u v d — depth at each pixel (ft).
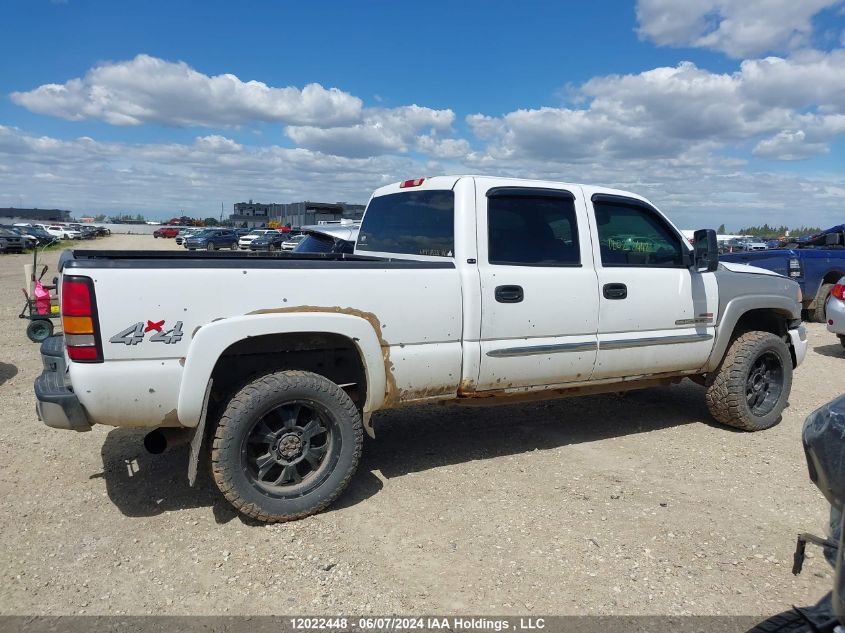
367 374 12.59
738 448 16.55
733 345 17.62
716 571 10.59
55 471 14.48
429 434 17.47
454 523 12.19
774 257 37.27
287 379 11.84
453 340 13.48
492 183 14.19
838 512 6.45
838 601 5.76
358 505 12.95
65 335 10.78
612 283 15.30
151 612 9.45
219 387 12.64
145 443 12.08
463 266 13.58
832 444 6.14
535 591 10.00
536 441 16.96
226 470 11.45
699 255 16.37
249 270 11.55
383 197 17.01
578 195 15.21
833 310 28.09
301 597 9.84
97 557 10.91
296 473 12.33
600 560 10.90
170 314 11.00
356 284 12.35
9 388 21.50
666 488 13.91
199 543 11.42
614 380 15.93
